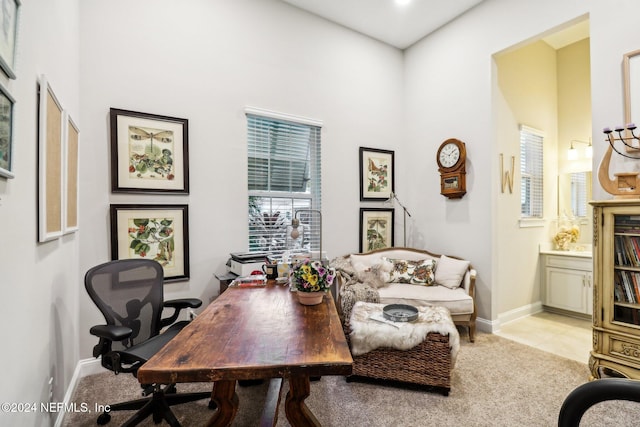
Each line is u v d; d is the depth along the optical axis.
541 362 2.53
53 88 1.65
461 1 3.31
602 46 2.42
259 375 1.12
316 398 2.02
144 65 2.60
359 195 3.88
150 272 2.04
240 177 3.05
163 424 1.79
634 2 2.26
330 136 3.65
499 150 3.44
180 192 2.72
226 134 2.97
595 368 2.21
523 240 3.71
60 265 1.78
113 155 2.44
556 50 4.20
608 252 2.16
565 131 4.12
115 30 2.49
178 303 2.07
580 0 2.56
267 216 3.27
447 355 2.05
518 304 3.65
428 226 3.93
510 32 3.07
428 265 3.45
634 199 2.02
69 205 1.92
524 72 3.75
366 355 2.19
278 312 1.72
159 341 1.78
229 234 2.98
